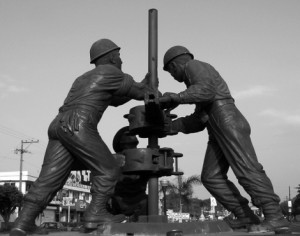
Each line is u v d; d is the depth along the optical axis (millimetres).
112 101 5422
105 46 5355
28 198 4754
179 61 5406
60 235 4516
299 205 53781
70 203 43938
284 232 4473
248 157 4906
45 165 4871
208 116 5223
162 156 4805
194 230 4328
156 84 5207
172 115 5207
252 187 4844
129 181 5383
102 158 4777
